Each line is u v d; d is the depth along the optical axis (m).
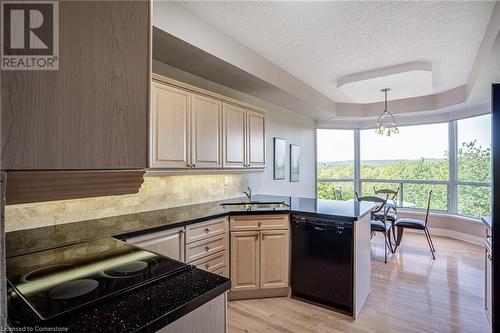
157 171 2.21
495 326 1.75
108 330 0.72
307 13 2.20
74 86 0.65
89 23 0.68
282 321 2.29
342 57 3.09
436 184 5.18
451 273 3.29
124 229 1.86
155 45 2.21
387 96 4.43
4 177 0.58
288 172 4.75
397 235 4.34
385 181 5.74
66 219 2.00
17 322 0.75
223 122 2.85
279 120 4.52
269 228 2.67
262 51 2.94
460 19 2.28
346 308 2.43
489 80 3.13
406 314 2.39
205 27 2.33
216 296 1.00
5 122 0.56
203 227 2.35
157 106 2.18
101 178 0.79
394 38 2.63
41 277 1.07
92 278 1.05
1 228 0.59
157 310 0.83
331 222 2.45
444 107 4.57
